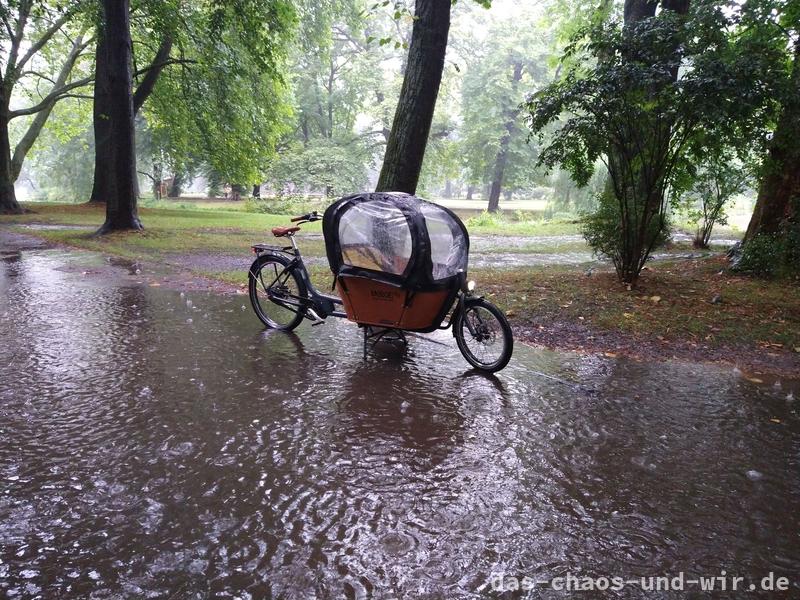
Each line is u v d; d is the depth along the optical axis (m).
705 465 3.47
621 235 9.05
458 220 5.43
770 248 10.24
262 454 3.40
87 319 6.54
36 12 21.23
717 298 8.12
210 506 2.83
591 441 3.76
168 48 23.41
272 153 28.81
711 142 7.60
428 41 8.24
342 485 3.08
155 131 30.81
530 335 6.58
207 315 6.95
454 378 4.95
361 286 5.38
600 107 7.77
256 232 19.09
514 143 42.88
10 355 5.14
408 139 8.48
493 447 3.62
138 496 2.90
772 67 7.00
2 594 2.18
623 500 3.03
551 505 2.96
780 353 6.10
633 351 6.05
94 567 2.35
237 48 23.66
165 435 3.61
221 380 4.67
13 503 2.81
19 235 15.76
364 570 2.39
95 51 27.95
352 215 5.29
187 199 48.03
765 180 11.06
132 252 12.88
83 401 4.12
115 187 16.17
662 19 7.63
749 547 2.65
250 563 2.41
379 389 4.60
